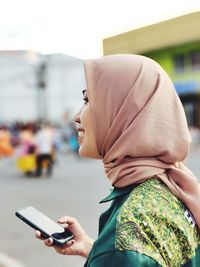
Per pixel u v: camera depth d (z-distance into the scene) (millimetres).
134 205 758
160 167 833
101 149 909
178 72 5070
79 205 5211
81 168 9633
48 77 16922
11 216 4664
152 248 715
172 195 805
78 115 978
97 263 718
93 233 3773
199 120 6297
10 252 3340
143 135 819
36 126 10375
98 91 891
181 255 765
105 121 884
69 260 3113
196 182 852
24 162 8375
